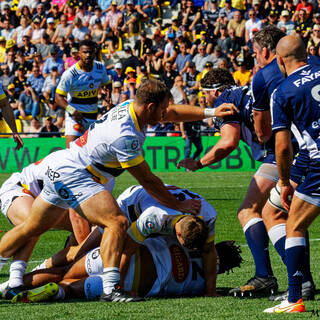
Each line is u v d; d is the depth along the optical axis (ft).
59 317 44.73
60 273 54.60
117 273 50.60
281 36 55.31
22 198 60.80
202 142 175.63
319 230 96.07
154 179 50.62
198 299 51.62
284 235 52.95
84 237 62.13
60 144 179.32
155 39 220.64
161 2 240.94
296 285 46.14
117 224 50.60
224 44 204.54
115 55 231.71
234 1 217.36
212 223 52.60
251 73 195.21
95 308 47.70
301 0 204.64
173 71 199.41
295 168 49.98
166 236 53.57
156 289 52.24
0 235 94.89
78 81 107.34
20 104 205.16
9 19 250.16
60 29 235.40
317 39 192.54
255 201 56.70
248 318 43.62
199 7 228.22
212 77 60.90
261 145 58.95
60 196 52.37
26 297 51.26
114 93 193.77
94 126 51.70
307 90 45.06
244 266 70.44
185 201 51.72
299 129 46.06
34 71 211.82
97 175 52.03
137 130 50.03
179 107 57.88
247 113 57.31
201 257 53.98
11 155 180.34
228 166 180.45
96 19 234.17
